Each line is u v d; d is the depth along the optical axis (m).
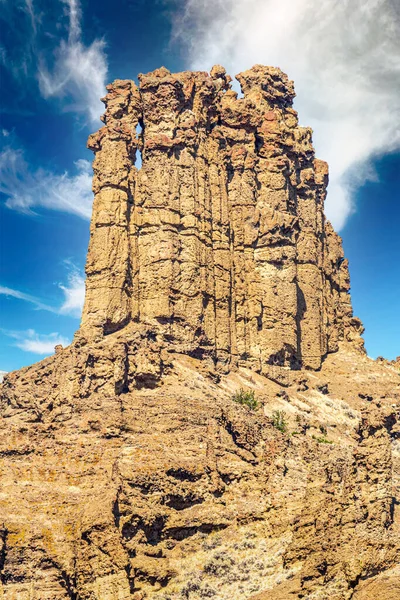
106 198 125.88
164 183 127.38
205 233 129.88
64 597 86.31
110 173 126.81
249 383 127.94
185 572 88.62
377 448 86.38
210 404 108.88
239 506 95.38
